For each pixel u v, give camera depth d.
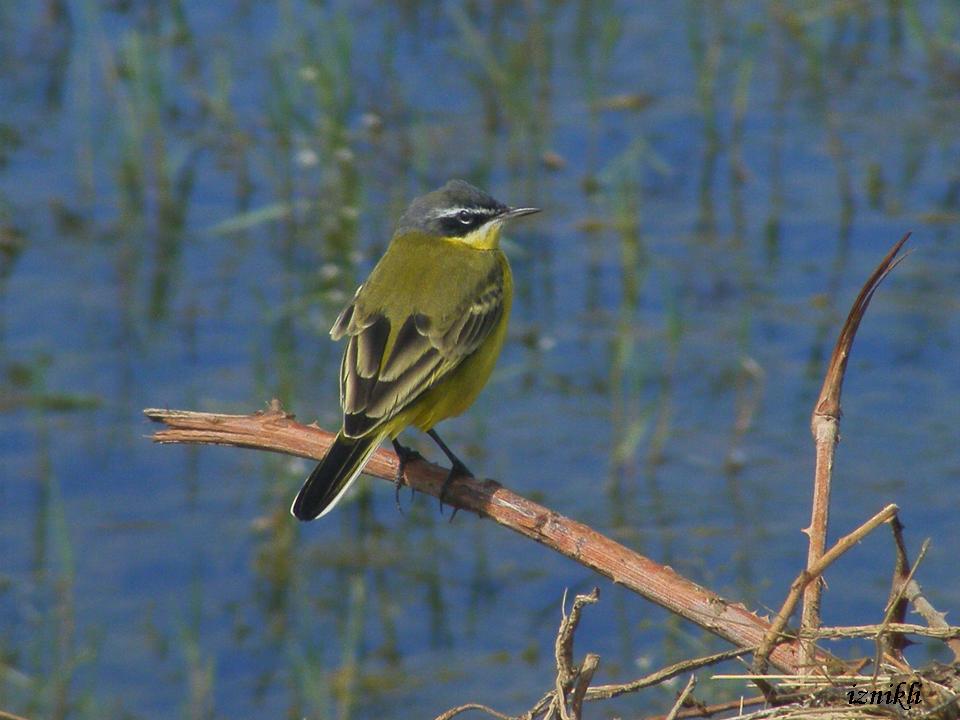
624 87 20.77
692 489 14.15
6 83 20.94
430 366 9.99
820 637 7.07
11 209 18.70
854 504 13.70
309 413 15.09
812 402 15.18
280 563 13.80
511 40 21.45
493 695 12.18
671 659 12.35
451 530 14.35
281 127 19.25
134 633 13.01
